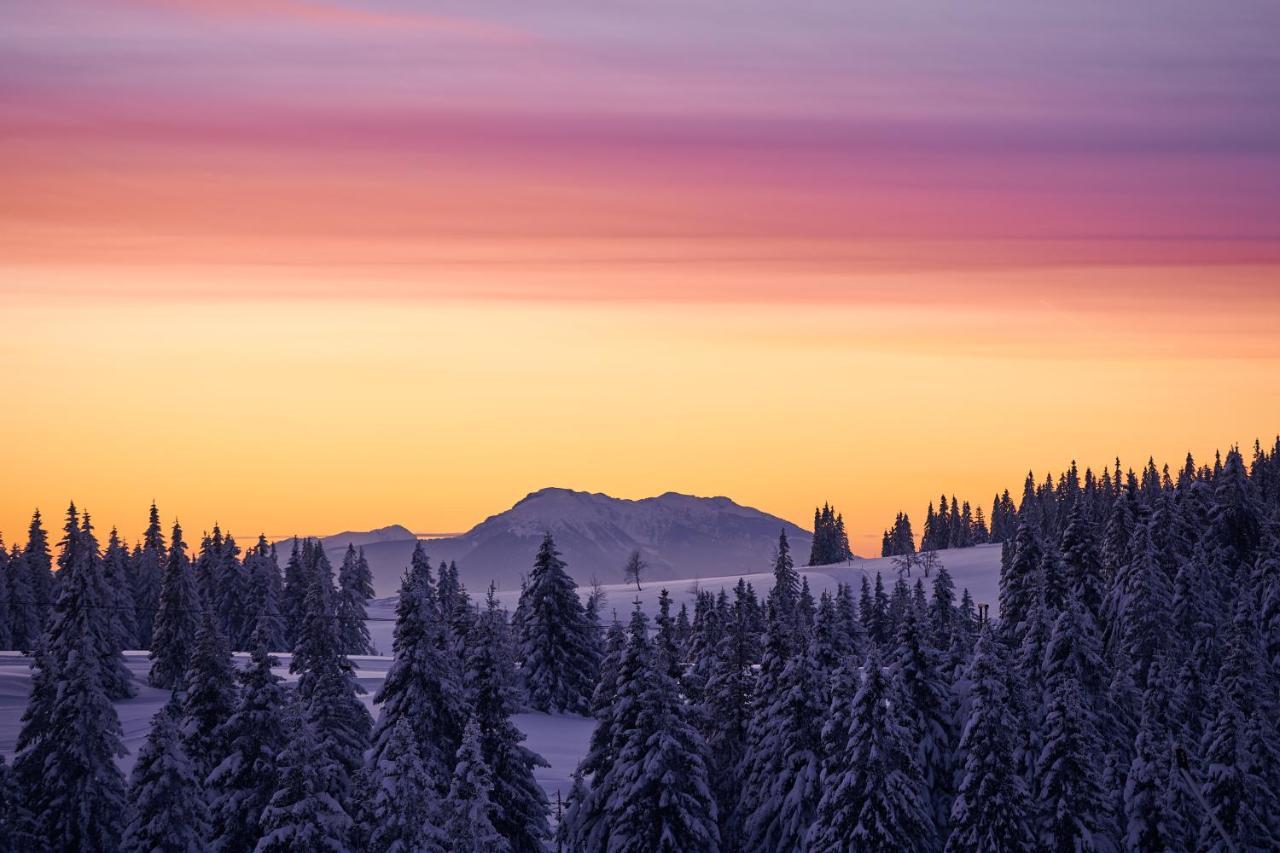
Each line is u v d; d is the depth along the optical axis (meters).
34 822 50.50
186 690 54.28
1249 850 59.25
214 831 51.72
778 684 59.91
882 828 52.03
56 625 54.66
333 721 56.38
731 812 61.88
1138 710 70.38
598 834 56.88
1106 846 56.06
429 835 44.84
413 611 57.97
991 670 56.19
